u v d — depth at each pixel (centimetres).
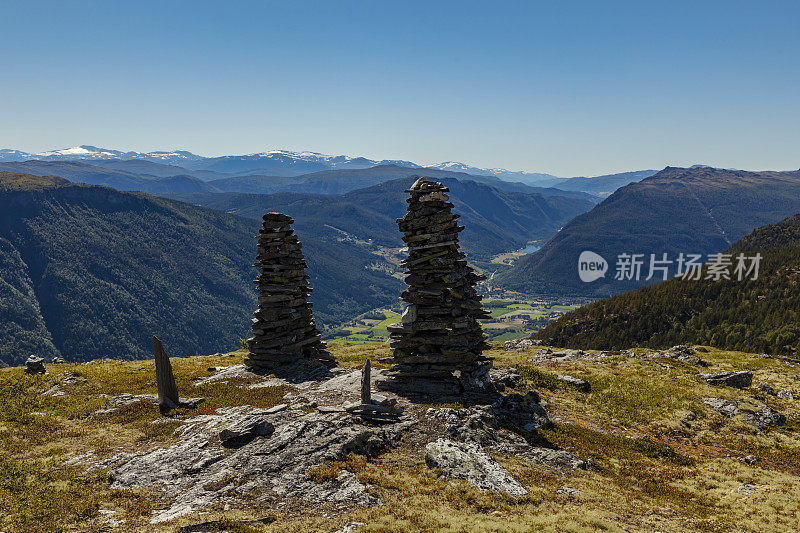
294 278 4391
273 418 2398
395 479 1881
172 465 1967
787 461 2948
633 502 2066
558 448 2606
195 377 4000
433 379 3162
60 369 4334
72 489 1734
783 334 18788
